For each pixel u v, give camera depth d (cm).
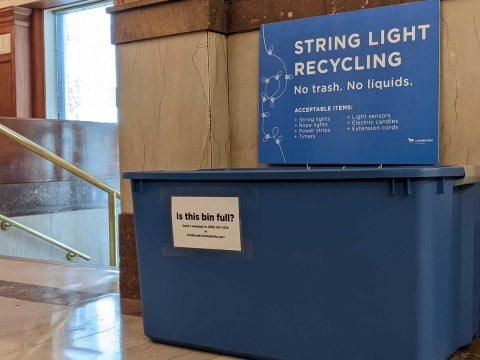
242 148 239
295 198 158
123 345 188
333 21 211
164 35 241
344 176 149
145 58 249
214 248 172
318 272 157
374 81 204
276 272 163
